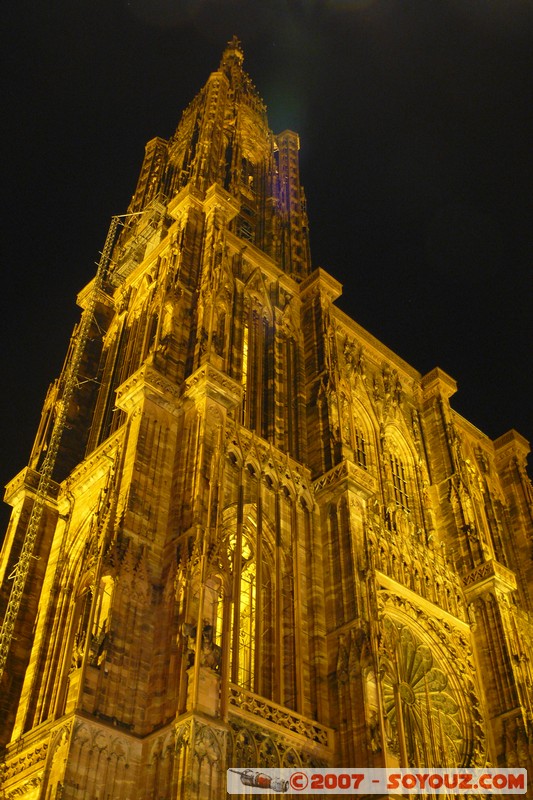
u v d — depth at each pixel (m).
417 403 74.62
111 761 36.16
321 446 57.53
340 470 54.50
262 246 80.81
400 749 43.81
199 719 36.16
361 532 52.00
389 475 64.88
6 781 41.78
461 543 63.25
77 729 35.84
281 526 51.53
